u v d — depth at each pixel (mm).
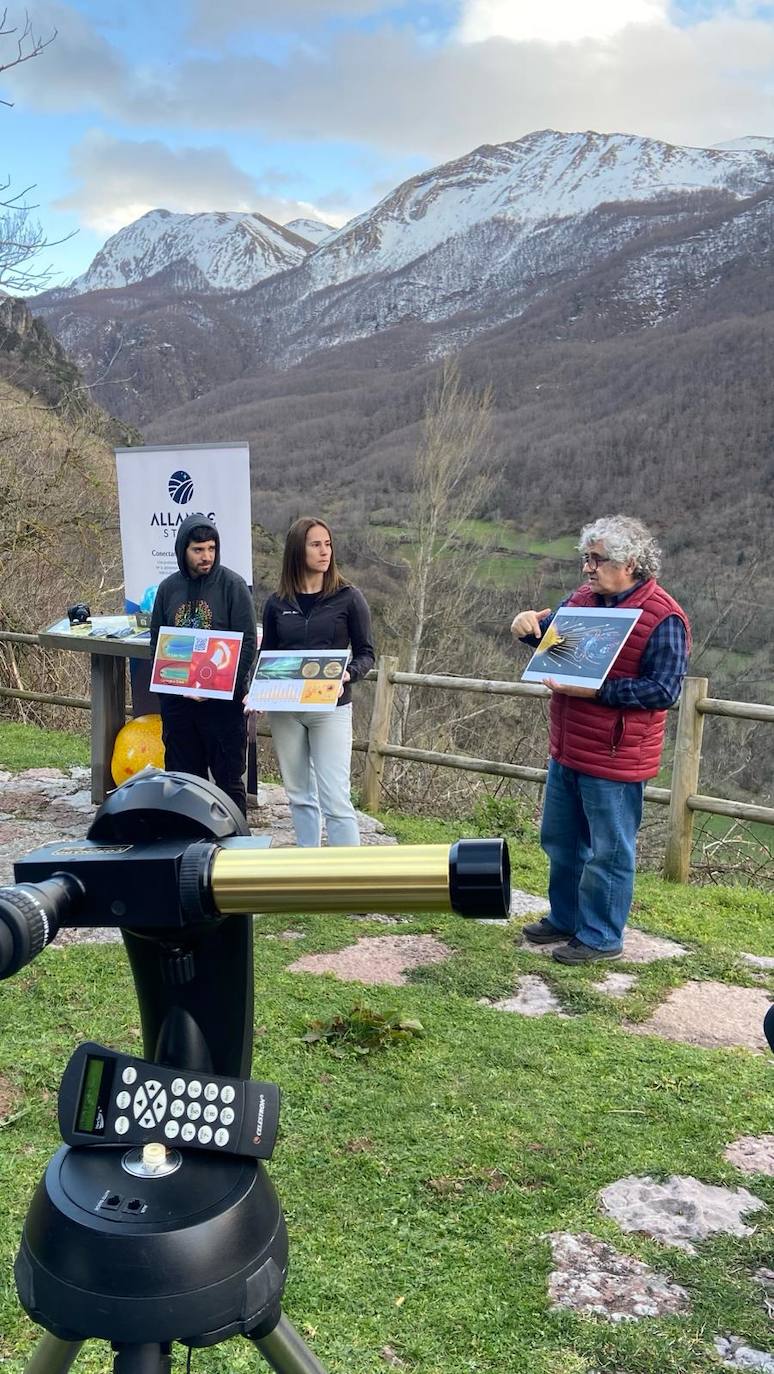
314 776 5031
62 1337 961
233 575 5270
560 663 3949
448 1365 2020
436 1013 3617
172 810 1021
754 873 6328
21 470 12484
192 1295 903
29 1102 2930
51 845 1047
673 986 3977
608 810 4043
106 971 3875
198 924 975
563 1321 2131
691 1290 2244
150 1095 992
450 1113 2938
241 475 6125
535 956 4223
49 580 12680
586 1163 2711
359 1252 2346
